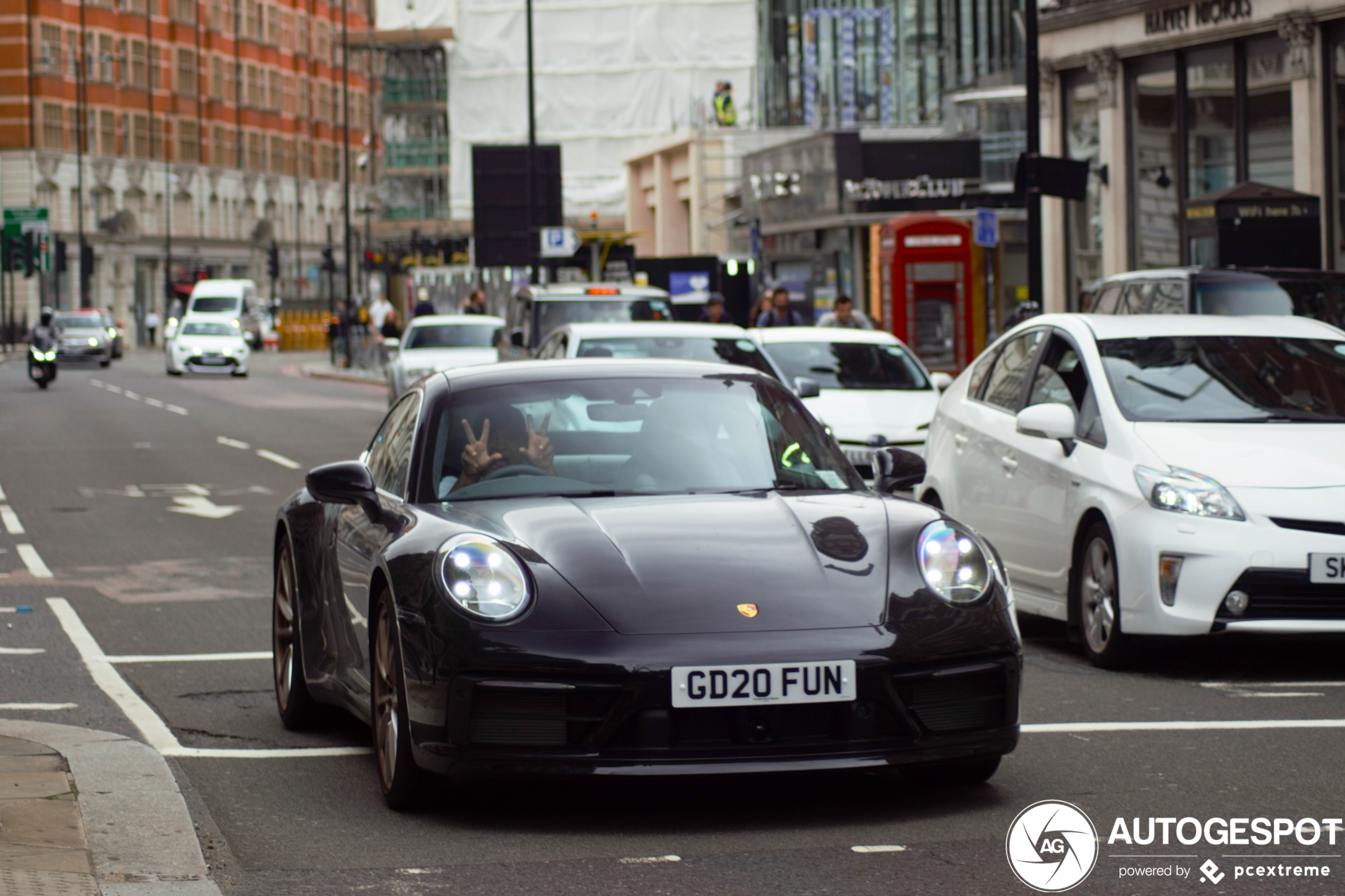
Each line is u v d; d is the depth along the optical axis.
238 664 9.85
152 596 12.59
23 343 87.81
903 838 5.83
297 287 114.69
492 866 5.55
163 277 102.44
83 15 94.25
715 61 75.31
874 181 42.34
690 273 48.09
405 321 66.69
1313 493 8.91
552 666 5.75
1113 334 10.37
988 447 10.80
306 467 23.64
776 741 5.78
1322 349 10.30
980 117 43.91
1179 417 9.67
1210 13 29.28
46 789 6.34
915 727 5.88
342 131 123.38
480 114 77.88
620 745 5.77
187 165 103.62
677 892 5.20
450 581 6.00
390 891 5.27
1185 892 5.21
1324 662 9.59
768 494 6.85
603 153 76.31
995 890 5.21
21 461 24.69
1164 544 8.93
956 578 6.18
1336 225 27.39
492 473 6.93
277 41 113.69
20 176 92.19
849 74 61.25
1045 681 9.03
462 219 78.62
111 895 5.16
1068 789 6.54
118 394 44.81
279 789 6.78
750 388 7.61
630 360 7.74
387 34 78.19
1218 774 6.77
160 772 6.84
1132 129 32.31
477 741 5.84
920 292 35.31
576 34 76.31
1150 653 9.89
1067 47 33.62
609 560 6.09
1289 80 28.05
